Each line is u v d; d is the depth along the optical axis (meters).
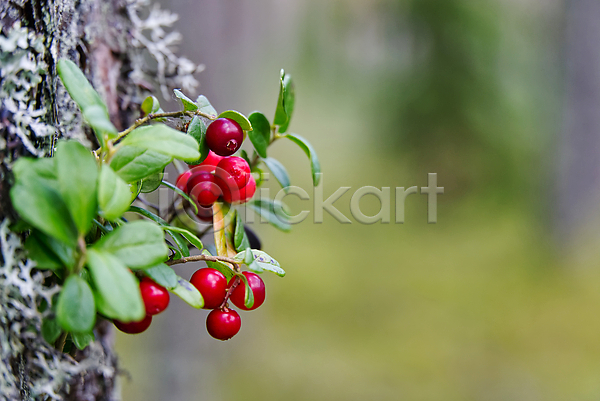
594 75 8.59
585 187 8.76
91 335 1.05
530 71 8.77
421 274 8.95
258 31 7.98
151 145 0.88
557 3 8.75
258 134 1.35
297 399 5.68
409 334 7.26
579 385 5.80
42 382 1.02
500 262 8.86
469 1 8.17
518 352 6.64
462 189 9.63
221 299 1.05
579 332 6.85
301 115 13.94
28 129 1.04
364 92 9.89
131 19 1.88
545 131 8.86
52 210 0.77
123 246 0.81
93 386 1.68
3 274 0.95
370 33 9.16
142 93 1.92
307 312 7.93
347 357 6.66
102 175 0.74
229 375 5.79
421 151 8.80
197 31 3.93
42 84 1.08
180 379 4.32
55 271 0.94
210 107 1.16
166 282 0.91
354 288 8.67
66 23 1.46
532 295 7.94
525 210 9.43
